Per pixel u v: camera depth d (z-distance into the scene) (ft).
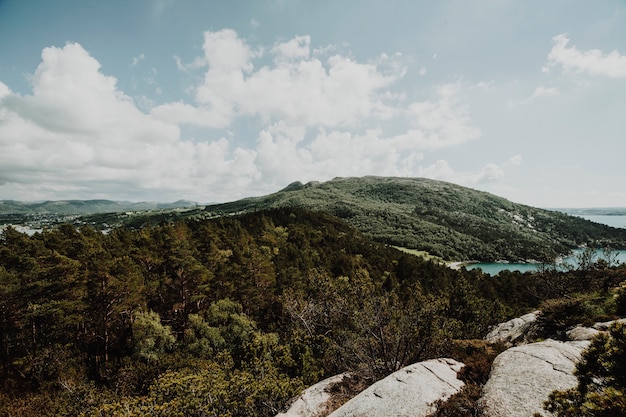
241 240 194.90
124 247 126.21
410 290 150.71
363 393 34.01
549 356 31.65
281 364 59.36
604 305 46.34
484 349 46.32
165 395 39.65
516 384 28.07
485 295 181.47
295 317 88.69
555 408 17.49
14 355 85.25
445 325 57.77
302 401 43.55
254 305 122.93
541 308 54.85
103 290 82.69
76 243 118.93
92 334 88.07
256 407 42.68
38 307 77.46
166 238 124.26
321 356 68.85
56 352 80.43
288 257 200.44
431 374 34.88
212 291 121.49
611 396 14.53
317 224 384.06
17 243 100.17
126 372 68.28
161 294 113.19
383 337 53.42
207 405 37.50
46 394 65.92
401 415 28.37
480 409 26.45
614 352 16.14
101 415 35.27
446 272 244.22
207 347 82.02
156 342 85.25
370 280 164.25
